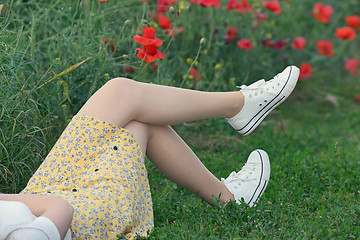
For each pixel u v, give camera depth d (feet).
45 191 7.83
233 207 9.17
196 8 16.43
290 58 19.62
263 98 9.59
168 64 14.76
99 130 8.22
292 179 11.12
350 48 22.06
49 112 10.75
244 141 14.64
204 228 8.42
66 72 10.34
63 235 6.75
